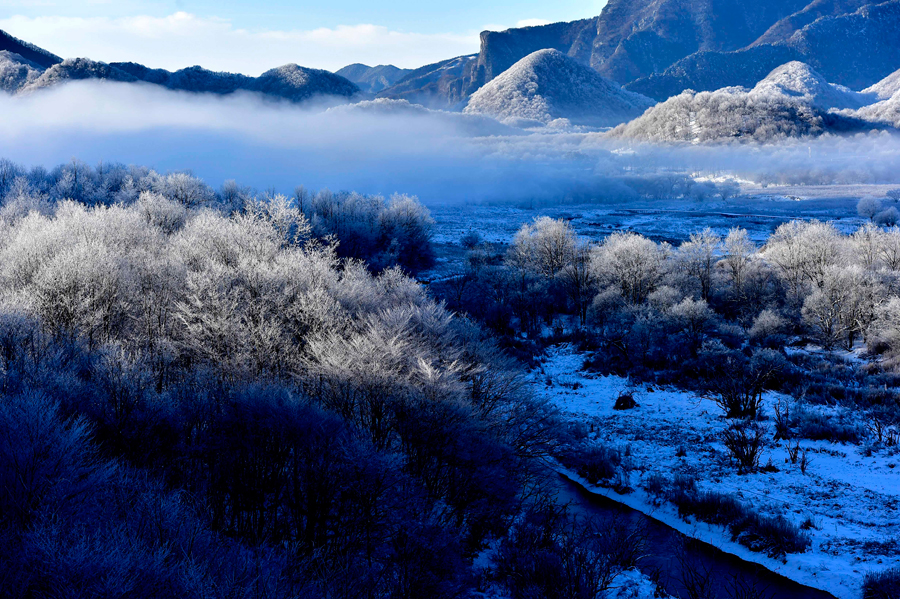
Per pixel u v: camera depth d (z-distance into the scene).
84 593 14.12
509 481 28.97
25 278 43.44
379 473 23.84
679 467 38.06
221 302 36.94
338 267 74.75
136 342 35.88
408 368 30.64
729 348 58.81
